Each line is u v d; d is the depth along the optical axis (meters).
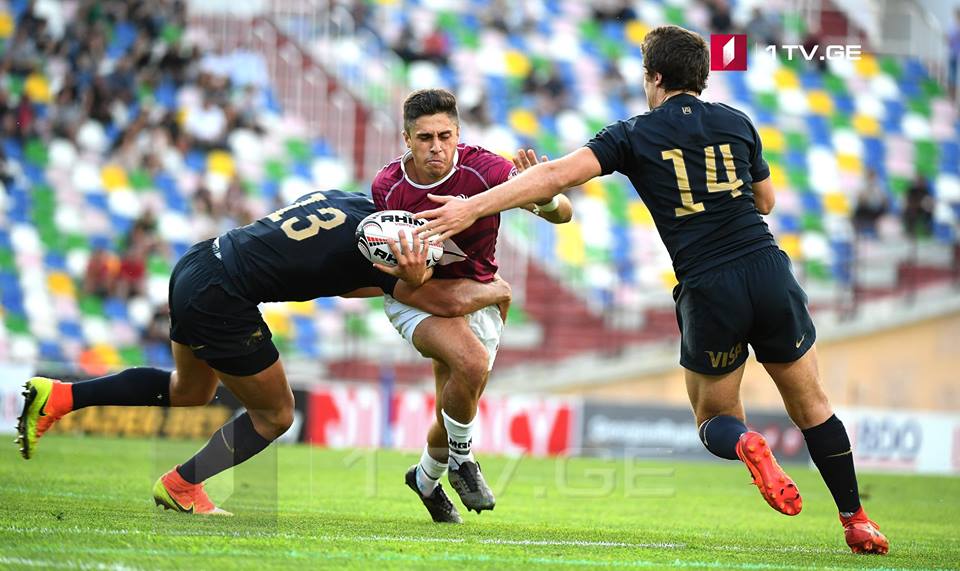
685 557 17.88
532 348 64.88
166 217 67.12
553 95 77.25
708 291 17.94
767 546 20.33
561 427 49.28
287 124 72.50
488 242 20.05
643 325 65.94
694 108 18.53
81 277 64.25
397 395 47.81
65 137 69.56
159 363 61.19
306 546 17.08
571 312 65.94
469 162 19.58
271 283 19.36
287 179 70.38
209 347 19.30
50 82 71.19
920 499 34.31
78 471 29.45
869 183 70.94
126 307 63.03
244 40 74.25
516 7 81.75
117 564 14.73
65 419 43.41
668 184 18.20
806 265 69.25
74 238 65.75
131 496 24.03
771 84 79.88
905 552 19.95
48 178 67.94
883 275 69.44
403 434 47.78
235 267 19.19
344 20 76.00
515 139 74.69
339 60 74.81
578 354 64.75
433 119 18.70
